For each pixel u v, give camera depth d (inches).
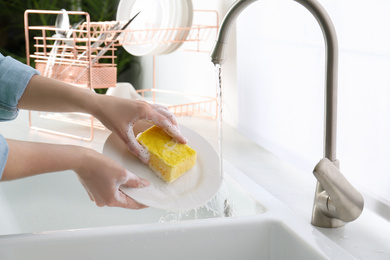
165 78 87.4
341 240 31.5
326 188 30.2
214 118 65.7
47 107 34.2
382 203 36.7
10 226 43.7
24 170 27.0
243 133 58.7
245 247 32.2
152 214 44.1
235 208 39.2
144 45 61.6
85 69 53.4
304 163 46.9
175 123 35.7
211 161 37.0
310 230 31.3
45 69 56.7
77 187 47.8
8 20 121.2
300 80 46.4
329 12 41.4
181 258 31.3
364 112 38.2
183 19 60.1
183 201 32.6
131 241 30.3
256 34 53.4
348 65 39.7
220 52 32.4
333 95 31.5
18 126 60.9
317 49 43.3
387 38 35.0
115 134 35.7
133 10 61.2
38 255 29.0
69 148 29.0
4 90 33.6
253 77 55.1
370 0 36.4
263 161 49.7
